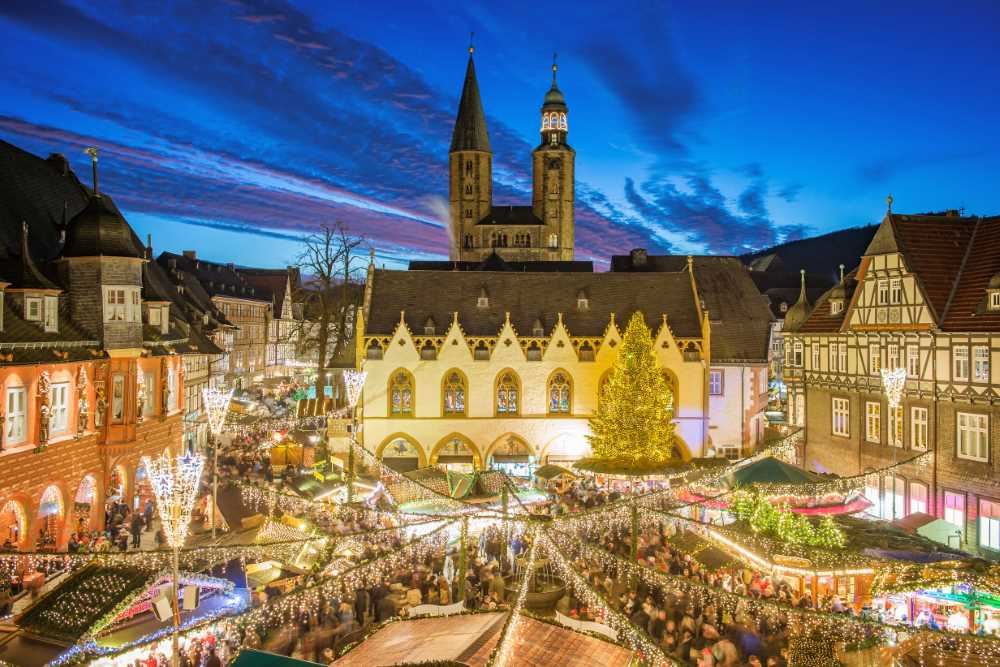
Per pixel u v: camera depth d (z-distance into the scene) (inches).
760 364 2667.3
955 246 1849.2
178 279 3639.3
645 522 1504.7
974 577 1021.8
